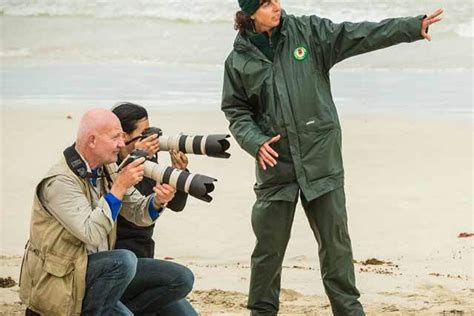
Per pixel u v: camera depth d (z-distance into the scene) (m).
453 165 23.86
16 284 15.50
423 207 20.81
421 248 18.20
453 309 14.32
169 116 28.11
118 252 10.84
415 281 15.95
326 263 12.19
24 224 19.78
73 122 28.22
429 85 32.28
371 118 28.42
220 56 37.94
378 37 11.80
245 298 14.91
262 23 11.76
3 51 39.56
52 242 10.66
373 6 43.56
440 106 29.64
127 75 34.84
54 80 34.09
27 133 27.06
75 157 10.76
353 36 11.85
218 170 23.41
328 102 12.05
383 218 20.12
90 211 10.61
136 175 10.64
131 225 11.95
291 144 11.92
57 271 10.63
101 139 10.71
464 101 30.14
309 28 12.02
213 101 30.30
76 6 44.56
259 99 12.04
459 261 17.34
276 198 12.10
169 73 35.12
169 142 11.53
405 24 11.74
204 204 20.95
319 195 11.93
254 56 12.00
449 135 26.55
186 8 43.12
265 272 12.41
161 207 11.40
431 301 14.77
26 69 36.38
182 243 18.55
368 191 21.97
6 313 13.80
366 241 18.67
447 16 40.50
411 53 36.44
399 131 27.05
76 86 32.94
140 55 38.34
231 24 41.84
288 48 11.96
